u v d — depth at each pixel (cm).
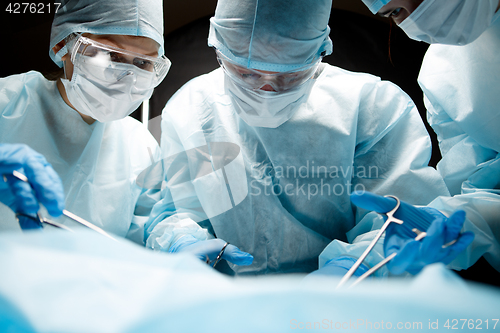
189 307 33
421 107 164
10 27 173
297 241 117
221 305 34
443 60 123
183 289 35
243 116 116
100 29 102
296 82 107
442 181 113
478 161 119
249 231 117
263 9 96
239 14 99
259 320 33
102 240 41
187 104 131
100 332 31
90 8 102
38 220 63
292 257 117
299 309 33
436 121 130
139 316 32
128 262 37
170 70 172
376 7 96
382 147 119
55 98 114
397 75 163
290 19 96
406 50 163
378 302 32
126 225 120
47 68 179
